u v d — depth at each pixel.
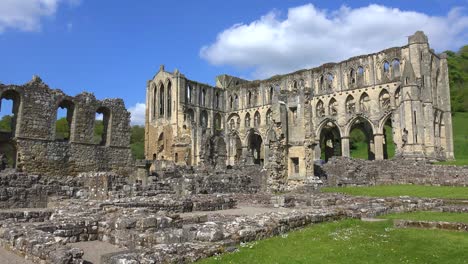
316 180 40.16
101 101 44.66
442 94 76.56
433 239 14.50
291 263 11.28
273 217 16.56
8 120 98.75
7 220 17.00
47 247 11.77
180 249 11.59
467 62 161.25
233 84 107.38
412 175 44.16
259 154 97.25
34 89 39.31
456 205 24.52
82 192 30.94
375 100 74.69
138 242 14.44
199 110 95.19
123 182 32.22
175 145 84.81
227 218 19.78
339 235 15.43
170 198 26.38
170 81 93.50
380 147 72.88
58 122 108.62
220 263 11.14
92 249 14.70
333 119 79.19
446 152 74.50
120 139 45.91
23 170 37.72
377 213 21.31
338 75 80.62
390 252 12.66
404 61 72.19
